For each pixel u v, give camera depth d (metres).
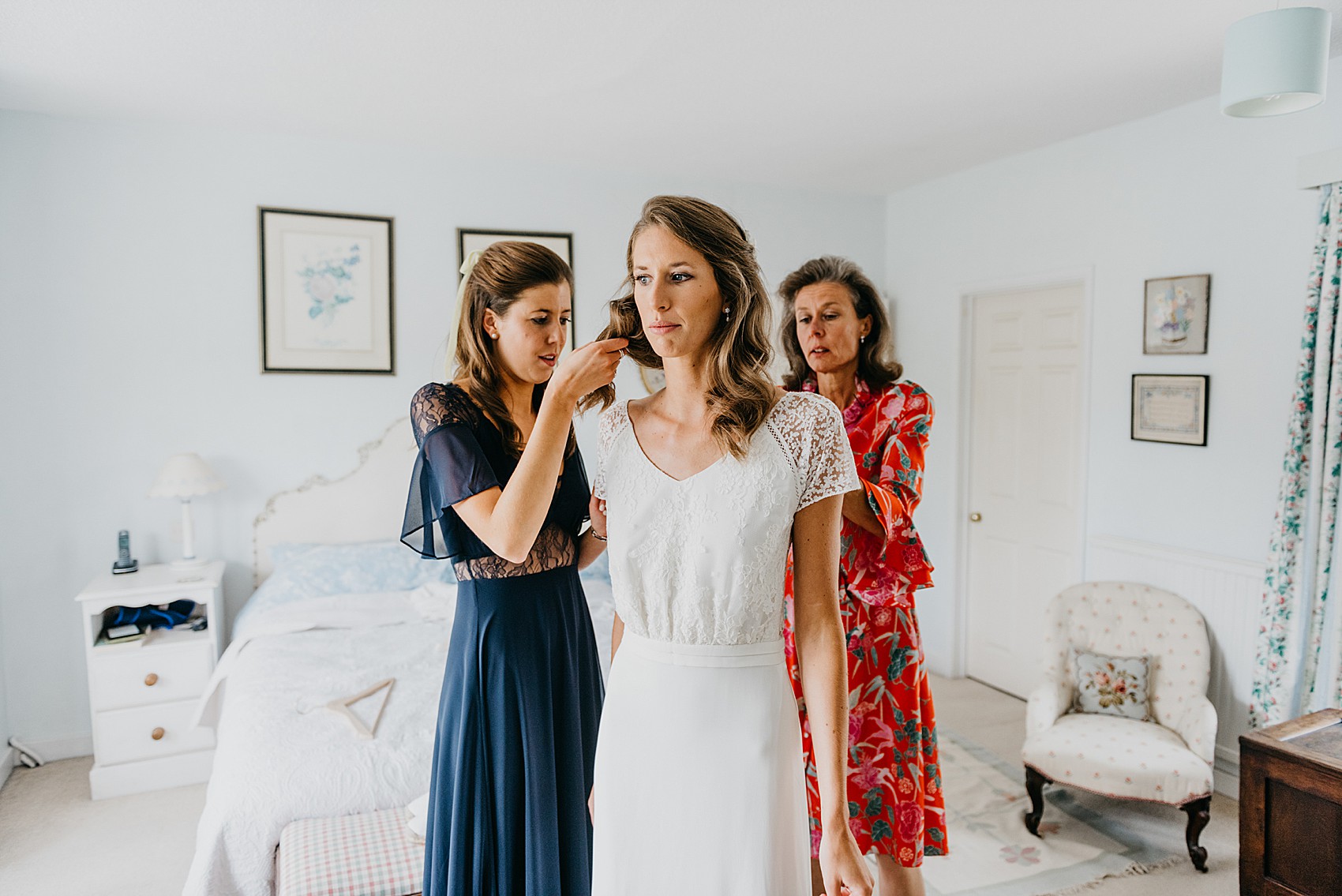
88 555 3.53
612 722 1.10
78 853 2.76
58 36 2.53
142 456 3.58
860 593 1.64
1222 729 3.07
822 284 1.70
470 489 1.26
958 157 3.97
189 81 2.95
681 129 3.50
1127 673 3.00
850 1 2.28
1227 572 3.02
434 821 1.38
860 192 4.73
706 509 1.03
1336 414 2.63
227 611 3.74
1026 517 4.08
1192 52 2.65
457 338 1.43
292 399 3.78
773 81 2.91
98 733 3.15
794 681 1.70
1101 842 2.78
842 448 1.06
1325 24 1.88
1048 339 3.92
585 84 2.96
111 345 3.51
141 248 3.53
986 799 3.08
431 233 3.93
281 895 1.65
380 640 2.99
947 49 2.63
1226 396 3.07
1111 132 3.47
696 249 0.99
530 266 1.34
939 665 4.57
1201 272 3.15
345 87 3.00
